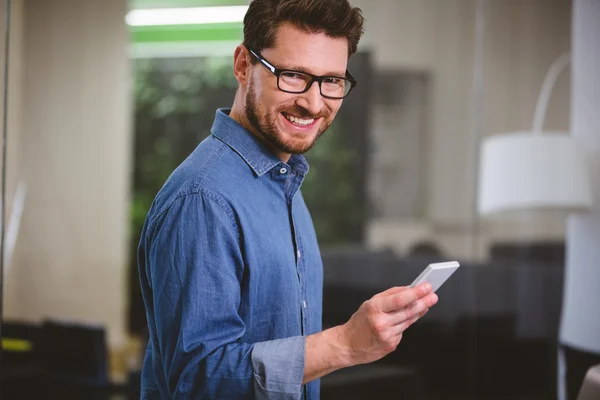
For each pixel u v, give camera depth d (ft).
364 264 11.07
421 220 11.12
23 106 10.01
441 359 10.84
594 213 10.14
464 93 11.15
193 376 3.06
